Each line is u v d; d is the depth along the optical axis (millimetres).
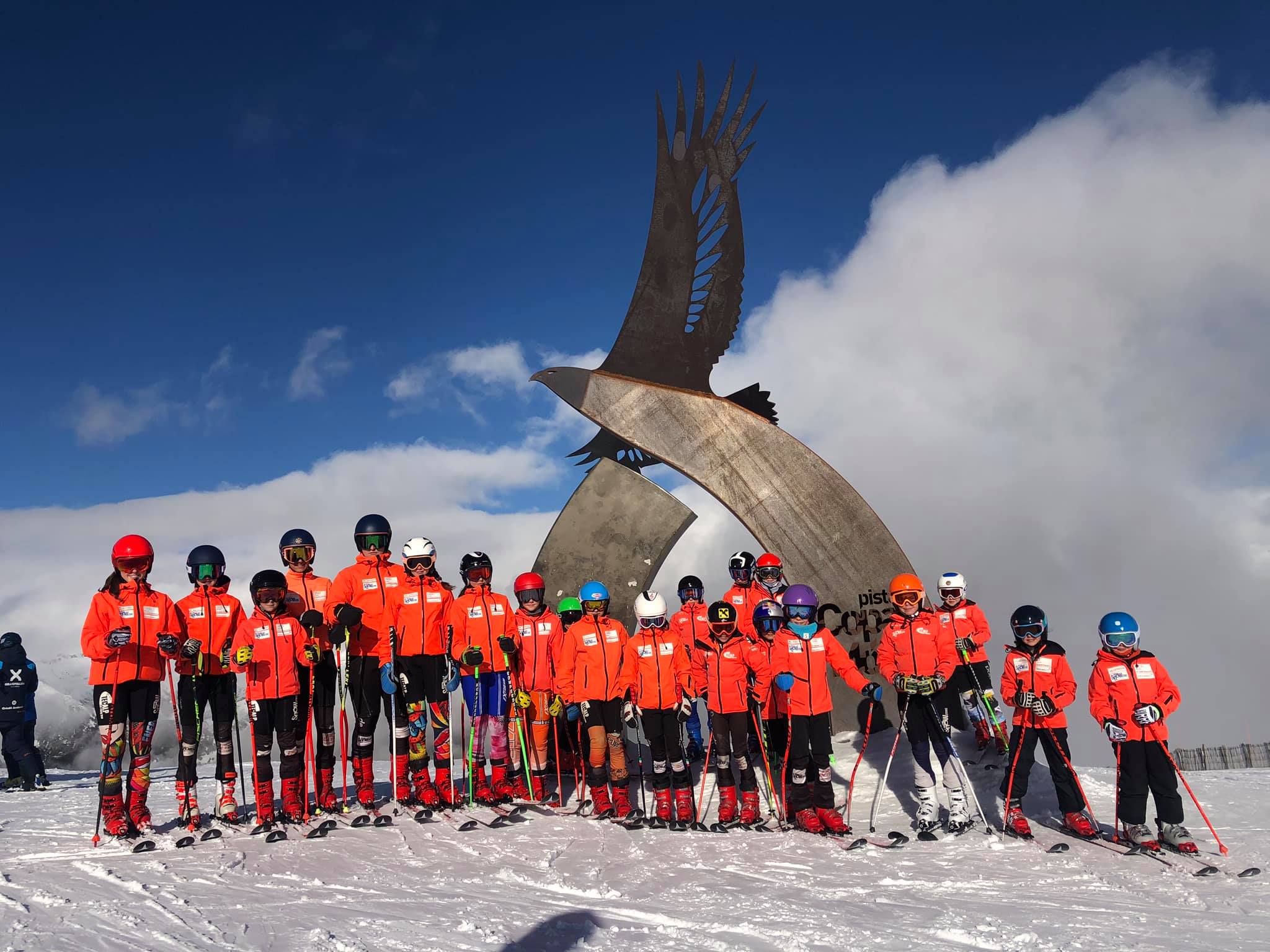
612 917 4711
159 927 4316
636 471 12859
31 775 11289
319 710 7969
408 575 8586
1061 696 7246
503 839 6969
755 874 5879
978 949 4180
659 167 13766
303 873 5691
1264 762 15742
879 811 8398
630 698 8203
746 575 10109
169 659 7016
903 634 7746
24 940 4023
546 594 12531
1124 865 6098
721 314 13617
